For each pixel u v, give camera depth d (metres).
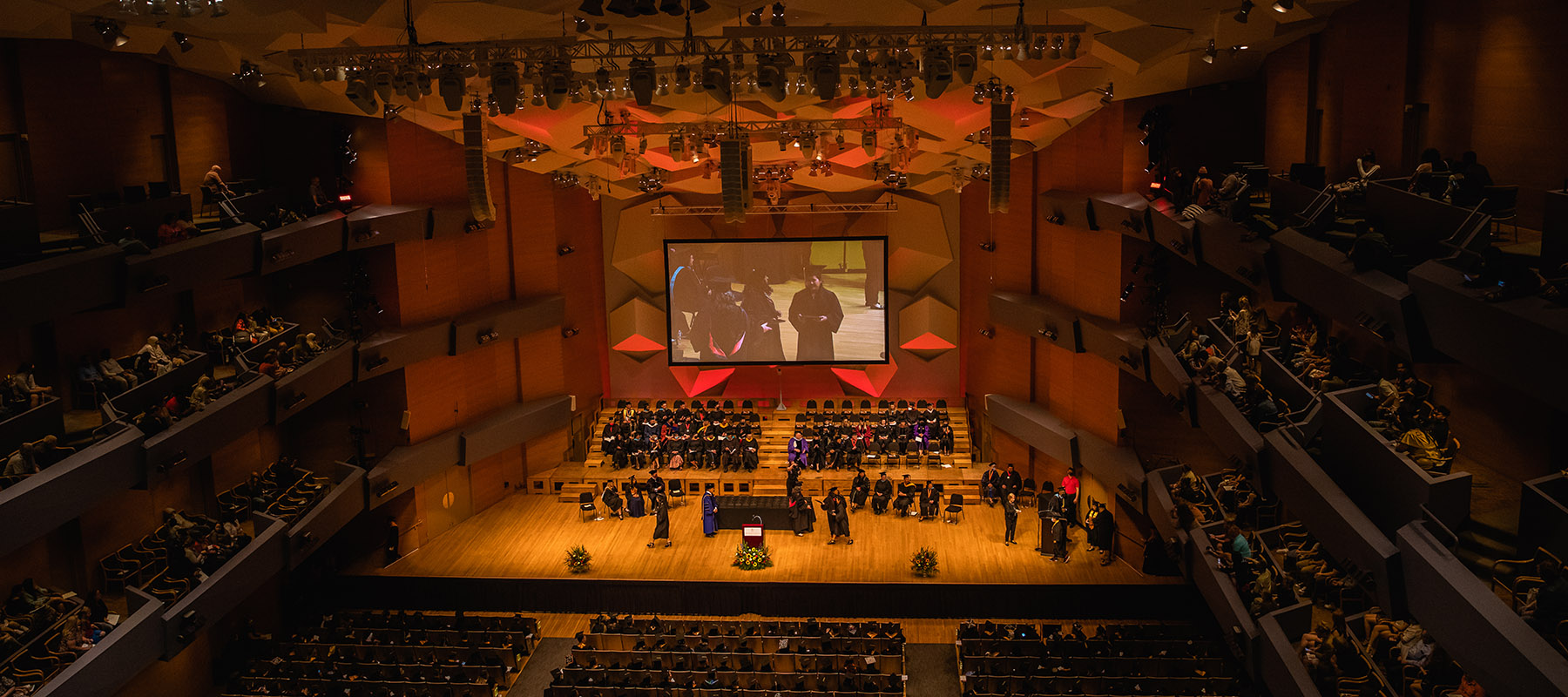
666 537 29.38
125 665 18.14
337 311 28.55
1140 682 21.42
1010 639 24.17
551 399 32.91
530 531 30.30
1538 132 17.27
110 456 18.44
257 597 25.45
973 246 33.31
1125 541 27.45
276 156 28.08
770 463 33.22
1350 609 18.30
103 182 23.69
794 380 35.47
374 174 27.59
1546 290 12.62
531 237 31.97
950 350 34.62
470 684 22.48
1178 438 26.67
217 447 21.36
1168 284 25.03
